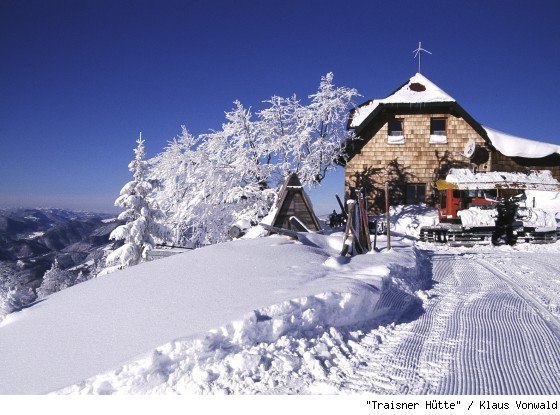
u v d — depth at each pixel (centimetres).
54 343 586
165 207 2444
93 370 491
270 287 734
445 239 1930
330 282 763
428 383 497
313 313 626
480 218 1914
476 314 791
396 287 886
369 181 2627
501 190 2262
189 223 2403
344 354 583
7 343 616
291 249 1044
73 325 639
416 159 2609
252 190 2380
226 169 2364
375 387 486
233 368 507
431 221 2261
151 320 612
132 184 2256
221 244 1080
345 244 1139
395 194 2609
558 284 1062
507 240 1902
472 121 2531
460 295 945
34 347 585
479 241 1902
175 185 2400
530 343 634
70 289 861
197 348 506
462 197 2044
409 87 2697
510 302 877
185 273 827
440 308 837
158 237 2284
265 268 866
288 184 1548
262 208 2375
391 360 568
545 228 1928
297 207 1541
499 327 712
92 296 757
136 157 2259
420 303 873
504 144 2541
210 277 796
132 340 554
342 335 639
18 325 692
